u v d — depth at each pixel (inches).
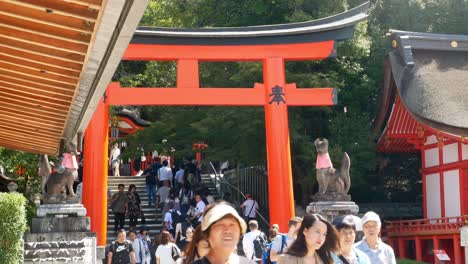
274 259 426.3
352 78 1147.3
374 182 1196.5
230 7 1190.3
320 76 1074.1
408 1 1235.9
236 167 1300.4
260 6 1115.3
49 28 220.7
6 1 200.7
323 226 236.7
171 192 1014.4
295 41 836.0
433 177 1069.1
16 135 471.2
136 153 1099.9
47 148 518.9
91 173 789.2
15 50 253.1
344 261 257.9
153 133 1060.5
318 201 721.6
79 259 626.8
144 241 669.3
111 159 1496.1
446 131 943.7
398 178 1242.6
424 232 965.8
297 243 237.8
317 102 826.2
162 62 1279.5
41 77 282.0
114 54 220.7
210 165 1385.3
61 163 669.3
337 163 1032.8
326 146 729.6
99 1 187.0
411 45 1079.0
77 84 277.0
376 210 1149.7
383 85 1074.7
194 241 170.4
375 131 1107.3
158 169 1191.6
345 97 1131.3
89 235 660.1
